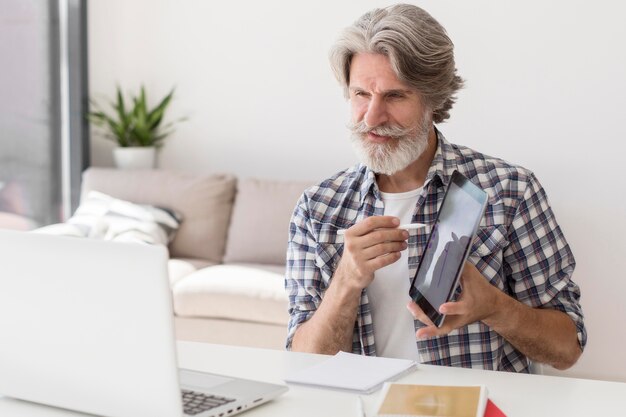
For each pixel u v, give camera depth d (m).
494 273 1.82
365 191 1.93
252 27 4.32
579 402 1.42
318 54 4.23
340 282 1.73
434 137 1.93
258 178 4.32
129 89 4.58
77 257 1.26
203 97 4.45
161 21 4.49
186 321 3.44
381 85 1.75
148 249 1.21
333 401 1.42
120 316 1.25
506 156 3.93
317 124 4.27
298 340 1.84
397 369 1.57
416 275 1.71
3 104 4.27
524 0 3.85
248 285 3.42
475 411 1.31
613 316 3.82
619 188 3.79
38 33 4.46
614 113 3.78
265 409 1.39
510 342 1.78
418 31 1.73
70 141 4.65
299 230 1.97
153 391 1.25
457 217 1.53
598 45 3.77
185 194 4.07
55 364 1.32
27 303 1.31
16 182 4.36
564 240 1.88
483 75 3.93
